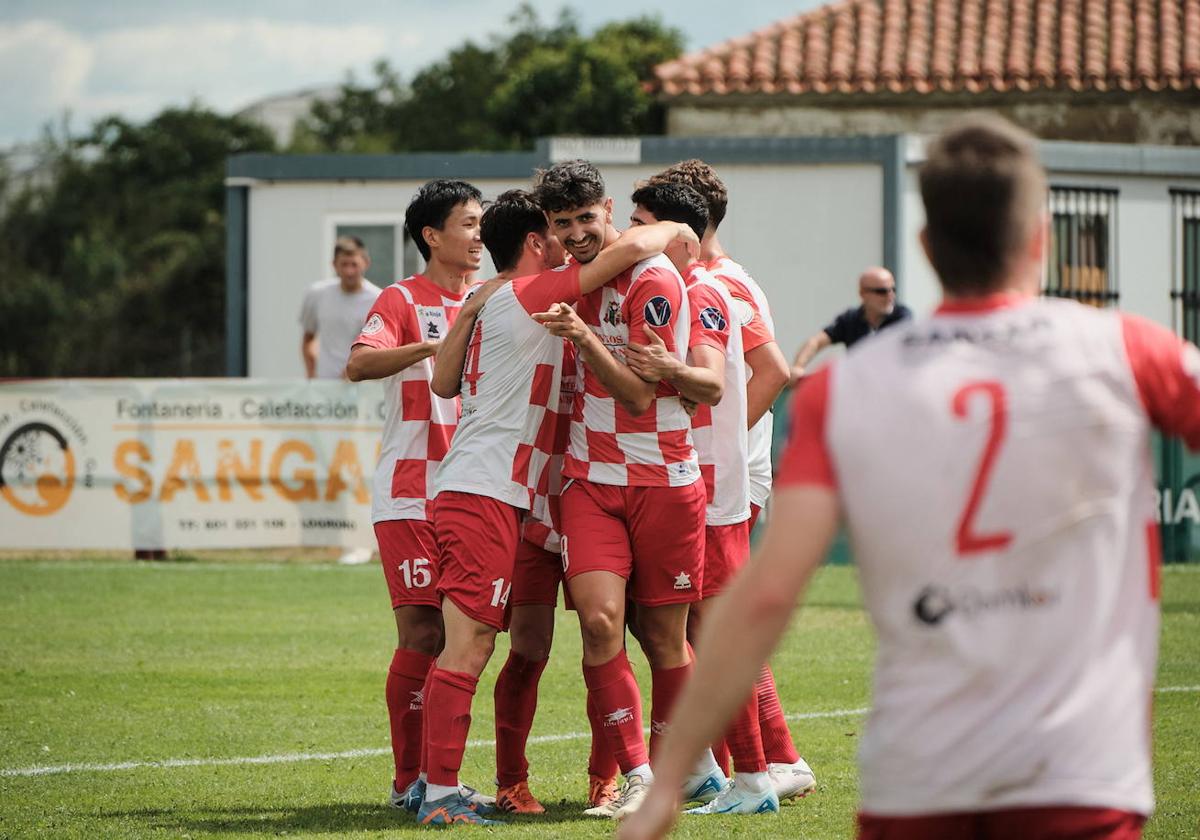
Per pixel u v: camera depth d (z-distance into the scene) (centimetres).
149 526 5078
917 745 870
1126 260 6744
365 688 2980
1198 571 4822
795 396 920
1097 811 845
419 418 2102
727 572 1997
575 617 4056
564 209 1862
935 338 900
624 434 1861
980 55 8819
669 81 8788
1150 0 9131
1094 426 876
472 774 2291
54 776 2206
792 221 6506
